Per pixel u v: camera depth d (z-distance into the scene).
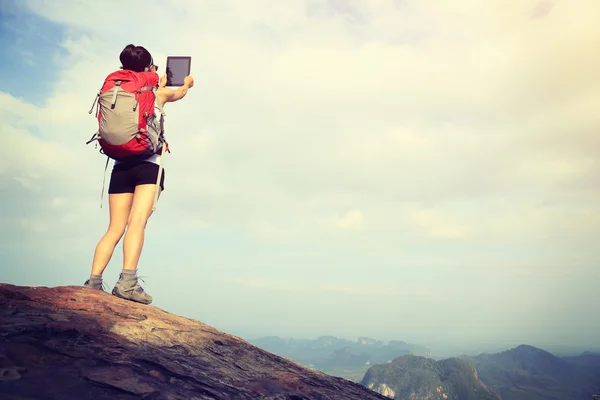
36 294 3.13
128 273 4.23
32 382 1.91
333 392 3.56
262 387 3.04
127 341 2.81
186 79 5.00
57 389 1.92
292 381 3.47
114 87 4.10
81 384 2.04
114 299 3.72
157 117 4.42
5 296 2.90
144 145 4.25
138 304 3.92
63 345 2.39
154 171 4.53
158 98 4.46
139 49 4.55
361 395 3.86
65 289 3.51
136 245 4.30
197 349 3.28
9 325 2.44
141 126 4.16
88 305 3.25
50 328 2.54
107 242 4.40
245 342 4.20
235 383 2.93
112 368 2.34
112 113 4.08
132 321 3.21
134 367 2.46
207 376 2.82
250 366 3.48
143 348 2.81
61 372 2.09
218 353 3.43
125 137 4.12
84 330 2.69
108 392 2.05
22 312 2.72
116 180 4.53
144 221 4.43
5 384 1.82
